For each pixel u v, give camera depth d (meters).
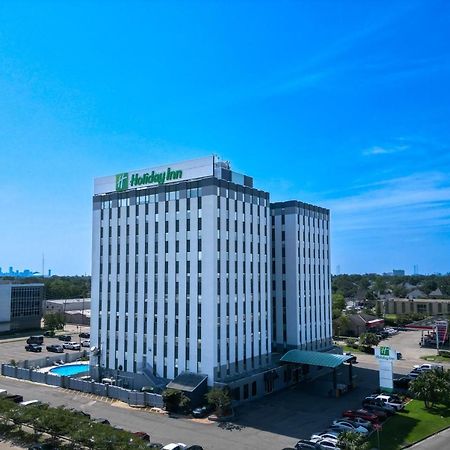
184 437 54.00
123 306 80.81
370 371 93.31
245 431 56.56
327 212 108.06
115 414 63.06
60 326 145.00
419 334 148.38
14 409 53.75
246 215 78.88
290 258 93.88
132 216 81.50
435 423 59.62
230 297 73.19
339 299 179.50
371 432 55.91
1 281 162.25
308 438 54.09
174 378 72.25
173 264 74.62
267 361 80.50
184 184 74.75
